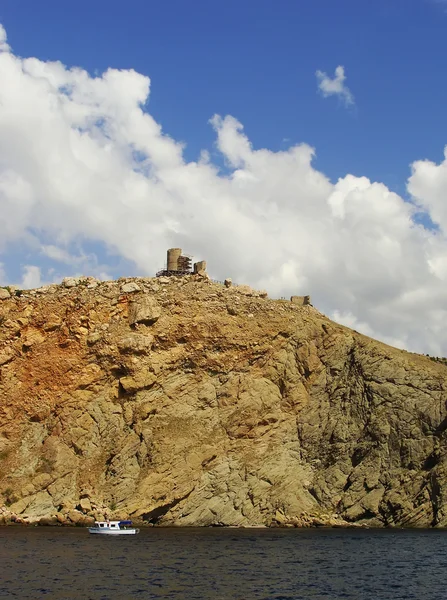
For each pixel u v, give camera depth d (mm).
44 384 101062
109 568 57562
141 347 101812
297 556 67375
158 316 104625
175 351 104375
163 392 101562
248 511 96188
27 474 94438
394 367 105750
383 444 100688
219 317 107062
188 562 61812
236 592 49562
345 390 106375
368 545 76438
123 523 87562
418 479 97125
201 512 94812
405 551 72250
